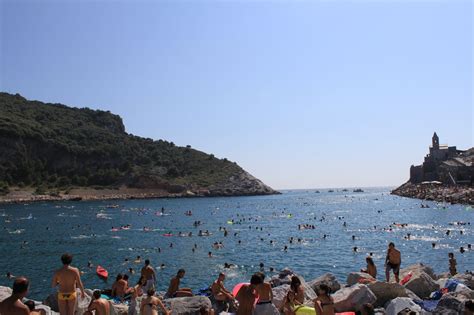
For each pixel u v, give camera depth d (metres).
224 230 64.75
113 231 64.75
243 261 39.31
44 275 33.31
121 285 19.11
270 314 12.38
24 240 54.75
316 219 82.88
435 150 167.88
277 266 36.62
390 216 84.00
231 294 17.03
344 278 31.48
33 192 152.00
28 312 8.86
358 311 15.10
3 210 106.12
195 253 44.31
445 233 56.44
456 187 126.50
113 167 194.12
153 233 62.31
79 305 14.05
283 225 72.62
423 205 108.12
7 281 31.56
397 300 14.54
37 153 177.88
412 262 37.09
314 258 40.22
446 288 17.84
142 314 13.82
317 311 11.73
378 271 32.94
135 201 154.12
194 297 16.50
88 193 166.25
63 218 85.62
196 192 189.00
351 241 51.22
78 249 47.34
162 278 32.38
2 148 165.25
